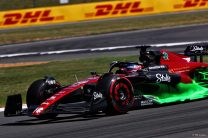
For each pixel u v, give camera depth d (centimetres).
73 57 7800
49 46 9475
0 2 15625
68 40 10100
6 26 13000
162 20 11950
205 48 3806
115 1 13462
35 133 2766
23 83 5453
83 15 13350
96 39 9856
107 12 13412
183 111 3173
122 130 2672
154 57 3581
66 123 3052
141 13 13488
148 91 3419
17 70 6750
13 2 15525
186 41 8494
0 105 4169
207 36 8925
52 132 2759
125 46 8525
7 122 3303
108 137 2512
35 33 11481
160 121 2870
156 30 10450
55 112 2988
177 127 2653
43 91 3269
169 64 3631
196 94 3638
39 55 8444
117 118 3070
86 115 3341
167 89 3522
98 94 3092
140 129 2667
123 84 3203
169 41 8681
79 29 11625
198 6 13612
